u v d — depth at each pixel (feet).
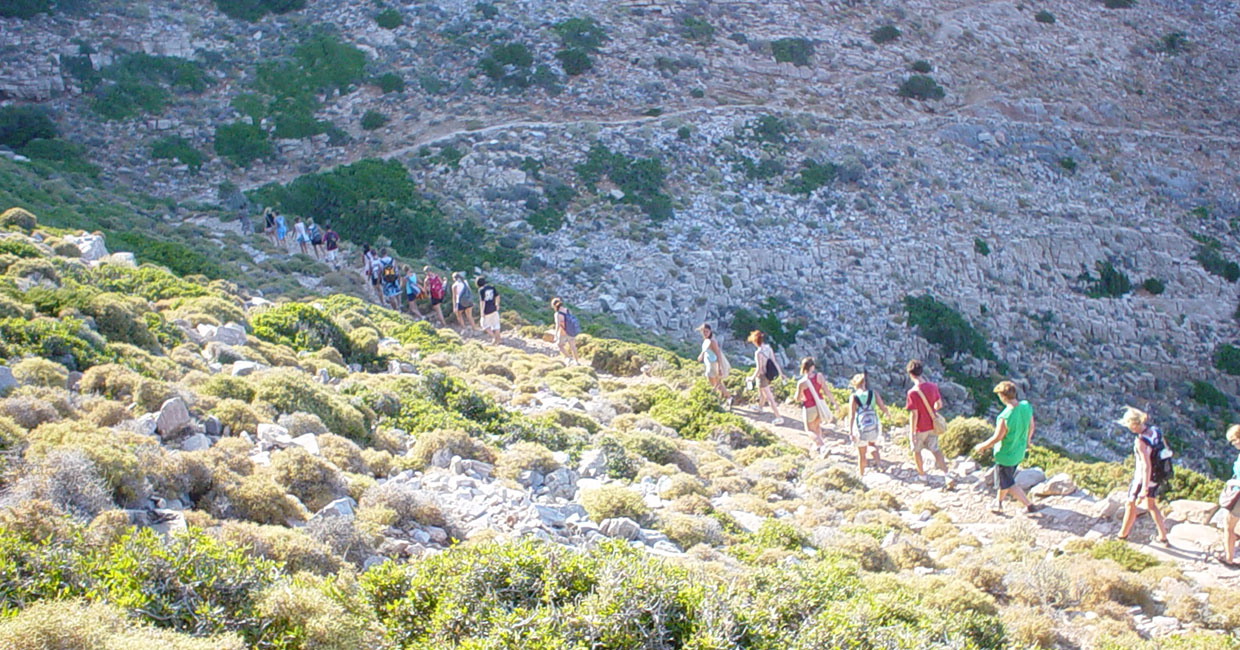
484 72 206.49
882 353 156.97
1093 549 45.11
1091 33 273.75
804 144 198.59
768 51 230.68
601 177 177.37
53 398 36.96
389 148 182.09
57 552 24.47
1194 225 215.10
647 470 52.54
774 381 78.64
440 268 146.82
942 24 257.96
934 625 32.32
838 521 49.42
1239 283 202.59
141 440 34.47
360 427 48.65
